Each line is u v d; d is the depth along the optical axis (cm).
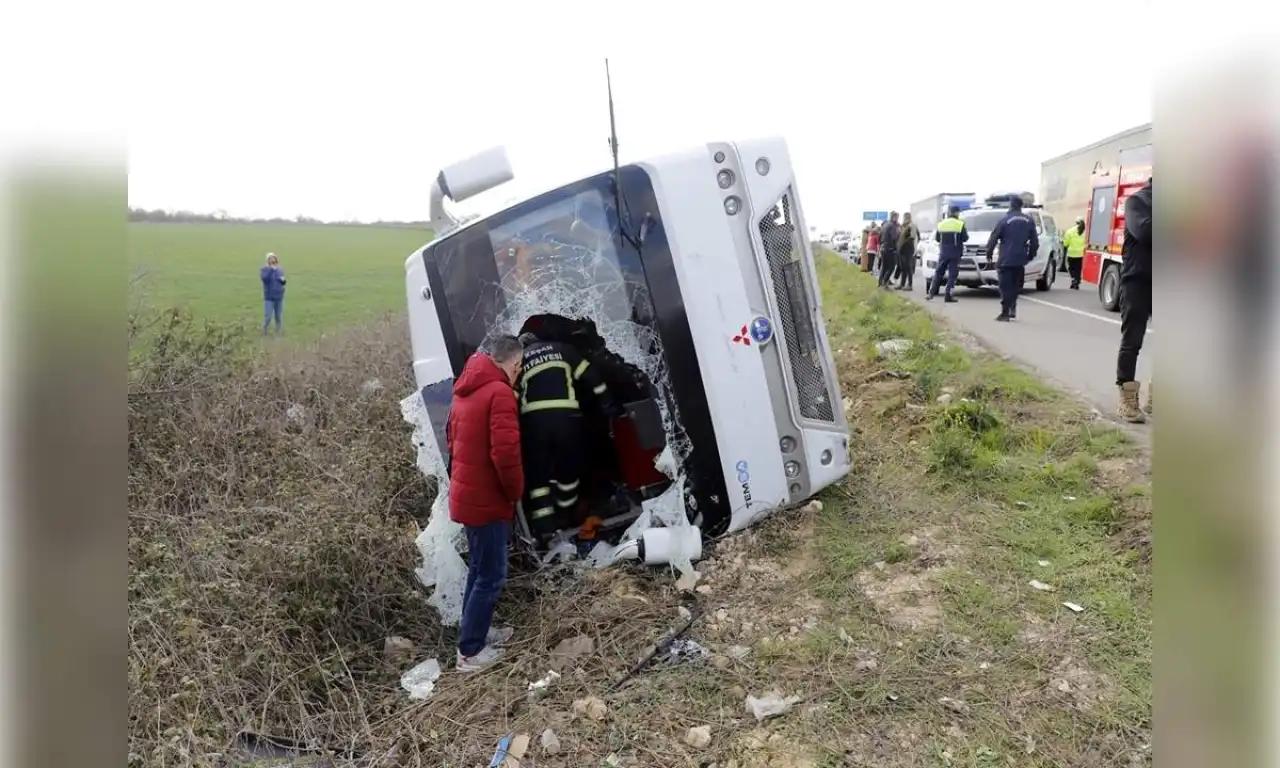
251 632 374
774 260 453
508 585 449
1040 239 1667
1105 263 1381
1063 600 374
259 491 537
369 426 641
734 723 315
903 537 449
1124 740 284
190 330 741
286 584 407
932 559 421
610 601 416
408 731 339
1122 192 1320
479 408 371
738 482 450
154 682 334
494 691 362
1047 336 1045
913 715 306
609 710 333
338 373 796
